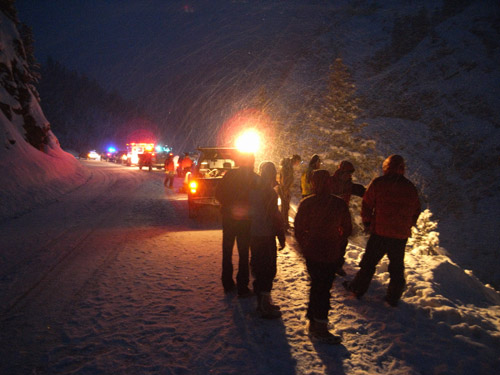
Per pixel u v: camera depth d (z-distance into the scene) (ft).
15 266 17.08
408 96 278.26
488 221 119.55
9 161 44.39
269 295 11.34
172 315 11.48
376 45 456.04
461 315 11.10
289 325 10.79
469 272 17.75
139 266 16.92
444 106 244.63
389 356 9.14
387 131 221.87
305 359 8.91
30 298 13.07
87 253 19.38
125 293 13.46
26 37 92.84
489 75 276.00
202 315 11.47
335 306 12.23
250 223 12.57
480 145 185.37
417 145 202.28
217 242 21.83
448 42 363.97
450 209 135.23
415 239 23.21
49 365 8.70
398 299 12.03
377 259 12.34
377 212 12.08
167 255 18.89
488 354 9.10
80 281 14.88
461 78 284.41
